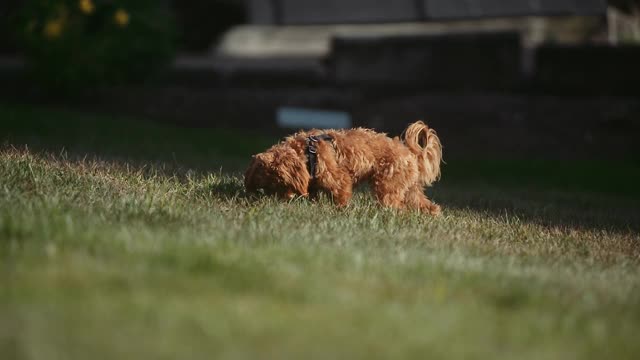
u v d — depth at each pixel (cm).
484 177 2253
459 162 2458
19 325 529
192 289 648
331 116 2875
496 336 612
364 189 1457
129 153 1875
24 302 571
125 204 985
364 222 1063
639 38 3403
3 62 3781
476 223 1202
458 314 653
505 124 2755
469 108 2838
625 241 1192
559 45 2900
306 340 559
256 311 609
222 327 565
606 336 641
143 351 513
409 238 995
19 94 3164
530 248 1055
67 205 934
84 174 1218
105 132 2331
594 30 3416
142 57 3005
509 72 2914
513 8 3138
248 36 4869
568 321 668
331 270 764
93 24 2892
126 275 660
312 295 660
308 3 3478
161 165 1566
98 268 671
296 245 858
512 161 2500
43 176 1130
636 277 914
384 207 1151
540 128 2723
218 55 4741
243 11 4966
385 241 952
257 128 2877
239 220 975
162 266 702
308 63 3706
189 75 3412
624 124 2698
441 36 2978
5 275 630
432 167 1203
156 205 1010
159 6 3153
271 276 701
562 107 2784
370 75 3083
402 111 2859
